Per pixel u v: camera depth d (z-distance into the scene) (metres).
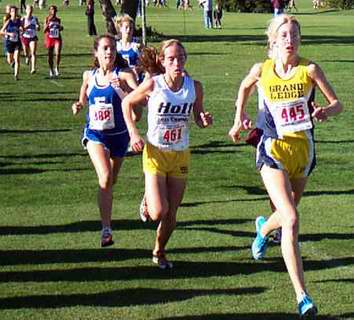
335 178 16.23
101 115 11.51
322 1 99.00
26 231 12.43
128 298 9.58
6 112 24.53
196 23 68.62
